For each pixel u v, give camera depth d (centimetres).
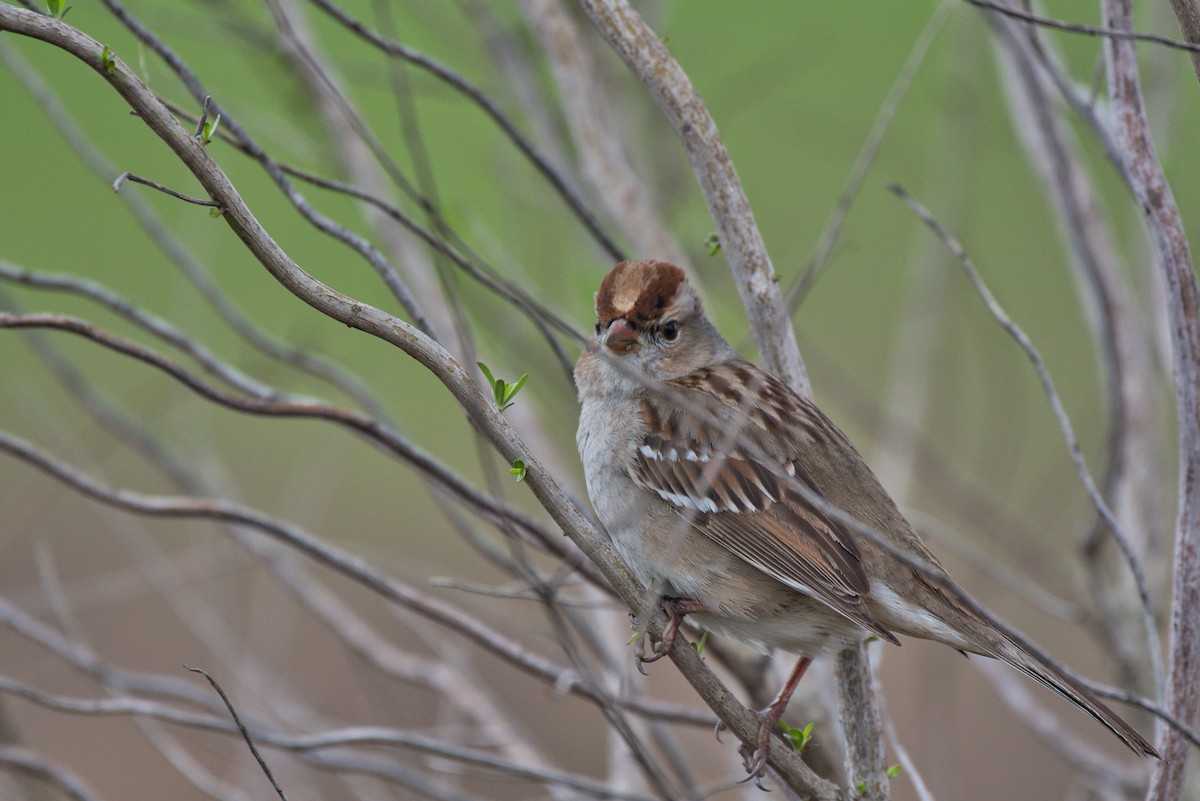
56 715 1265
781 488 776
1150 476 880
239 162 2020
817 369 1469
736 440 752
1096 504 696
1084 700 683
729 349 895
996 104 1137
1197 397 657
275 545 975
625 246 946
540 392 1087
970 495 1051
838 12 1752
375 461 1898
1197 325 662
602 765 1343
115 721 1280
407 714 1282
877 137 783
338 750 991
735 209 752
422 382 2052
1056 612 917
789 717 852
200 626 1100
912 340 1055
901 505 981
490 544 872
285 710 995
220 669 1062
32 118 2169
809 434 793
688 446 806
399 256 990
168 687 895
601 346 839
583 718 1376
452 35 1105
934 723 955
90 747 1262
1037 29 780
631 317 845
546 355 972
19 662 1258
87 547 1453
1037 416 1393
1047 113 864
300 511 1334
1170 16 919
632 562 820
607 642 930
